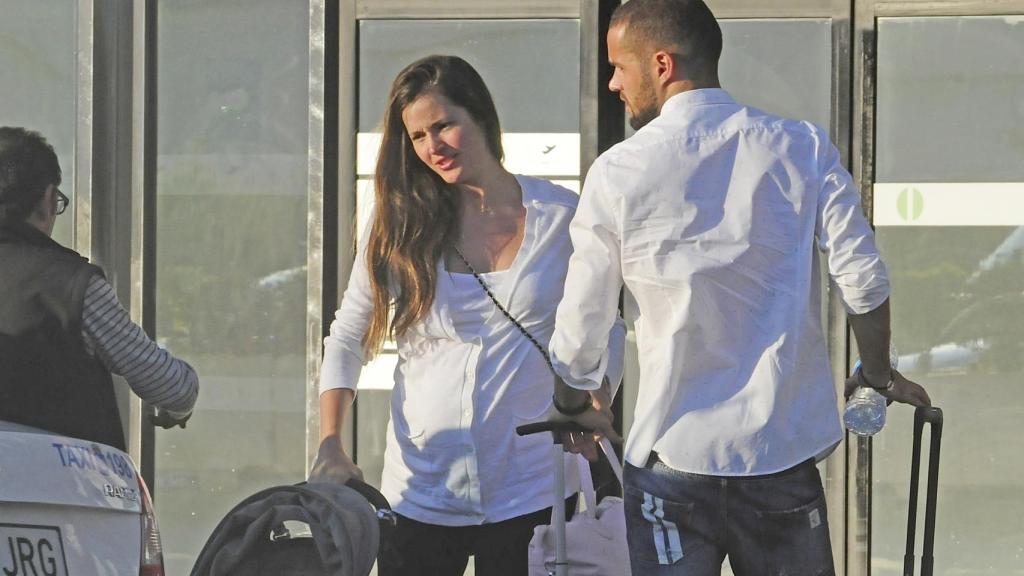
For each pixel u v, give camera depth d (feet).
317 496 33.68
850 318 29.53
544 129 50.65
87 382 34.81
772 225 28.73
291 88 51.96
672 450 28.86
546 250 34.73
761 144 28.99
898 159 49.67
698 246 28.73
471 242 34.99
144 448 51.96
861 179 49.55
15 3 52.65
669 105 29.68
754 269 28.68
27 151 35.22
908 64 49.62
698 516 28.91
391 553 35.50
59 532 33.01
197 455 52.24
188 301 52.31
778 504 28.73
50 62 52.65
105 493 34.17
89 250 51.88
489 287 34.58
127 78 52.19
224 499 52.19
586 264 29.35
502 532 34.73
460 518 34.71
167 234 52.44
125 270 52.19
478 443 34.55
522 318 34.55
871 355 29.84
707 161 28.96
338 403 35.65
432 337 34.99
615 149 29.55
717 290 28.71
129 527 34.81
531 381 34.71
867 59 49.39
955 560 49.62
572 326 29.58
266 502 34.14
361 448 51.29
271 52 52.03
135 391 35.88
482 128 34.83
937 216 49.55
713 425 28.68
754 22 50.03
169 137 52.39
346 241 51.67
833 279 28.96
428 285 34.55
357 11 51.34
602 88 50.72
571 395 30.96
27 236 35.06
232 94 52.19
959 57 49.39
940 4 49.19
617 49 30.45
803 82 49.88
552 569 32.81
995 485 49.44
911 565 34.14
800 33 49.90
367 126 51.57
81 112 51.93
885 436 49.83
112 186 52.19
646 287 29.07
